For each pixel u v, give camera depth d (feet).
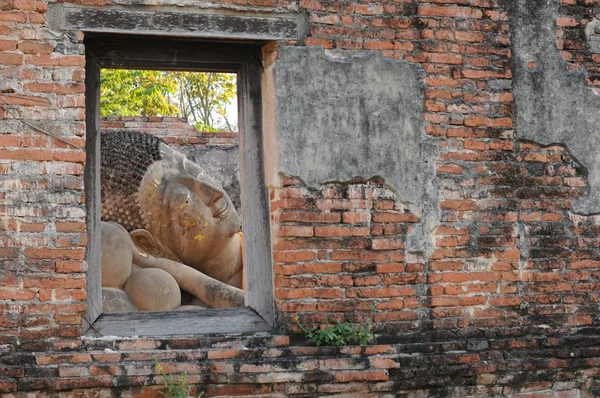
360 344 21.22
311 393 20.75
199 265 27.27
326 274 21.31
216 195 26.58
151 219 25.94
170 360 20.12
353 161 21.70
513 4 23.34
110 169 25.86
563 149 23.35
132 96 54.60
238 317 21.38
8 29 19.93
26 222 19.66
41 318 19.57
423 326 21.85
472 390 21.86
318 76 21.67
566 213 23.18
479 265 22.35
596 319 23.11
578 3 23.90
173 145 36.29
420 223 22.06
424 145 22.26
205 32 20.94
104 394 19.66
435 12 22.66
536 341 22.47
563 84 23.50
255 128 21.94
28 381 19.15
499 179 22.72
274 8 21.47
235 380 20.22
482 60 22.89
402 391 21.40
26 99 19.89
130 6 20.53
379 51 22.18
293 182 21.27
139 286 24.27
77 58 20.18
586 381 22.74
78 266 19.85
